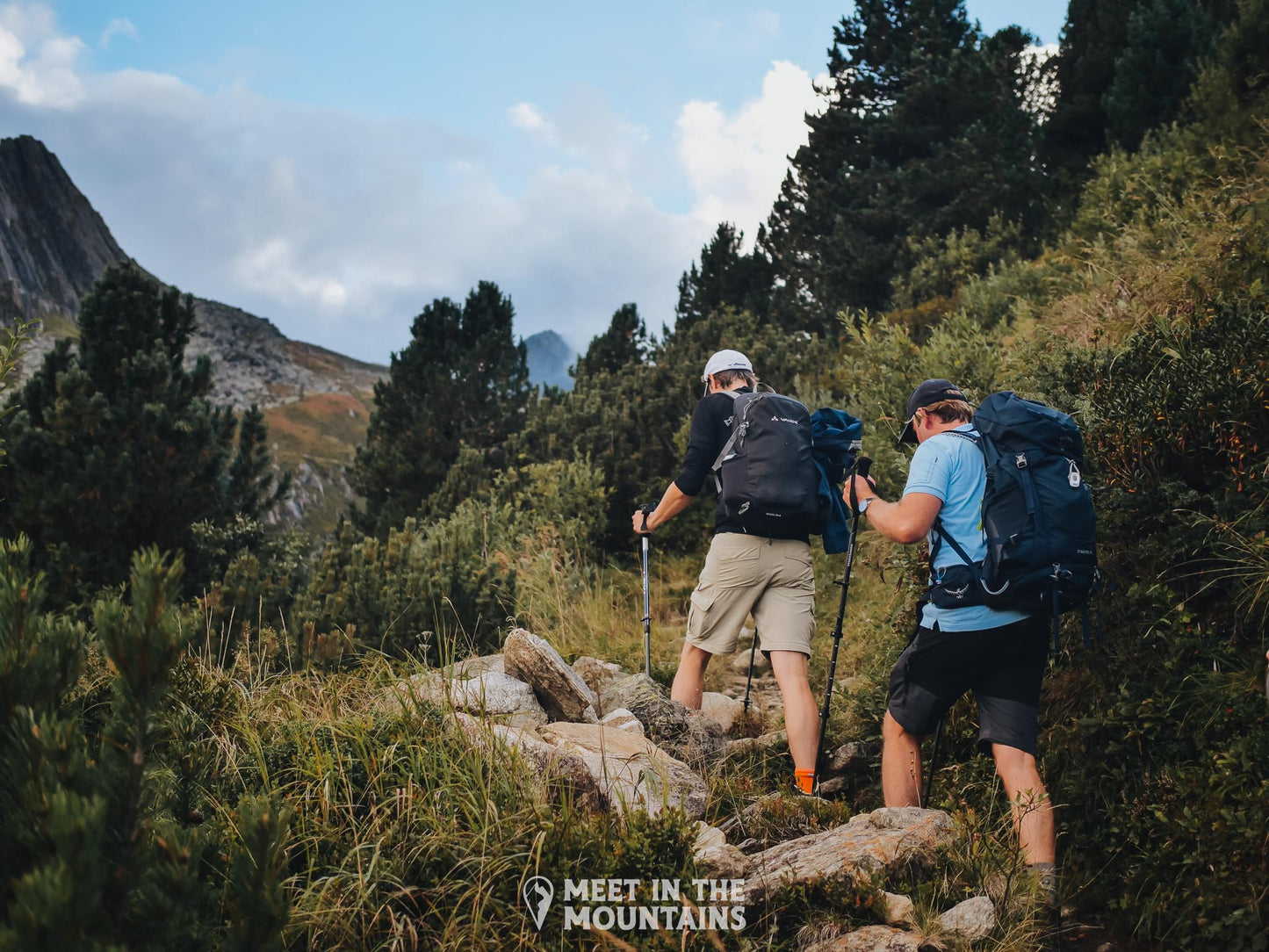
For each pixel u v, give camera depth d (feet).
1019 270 31.32
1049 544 9.14
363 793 8.76
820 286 68.95
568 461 32.24
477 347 45.96
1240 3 32.09
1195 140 30.42
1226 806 8.68
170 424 27.68
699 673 13.55
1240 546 10.33
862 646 17.07
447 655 16.62
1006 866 8.64
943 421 10.76
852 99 79.20
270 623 20.80
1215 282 16.28
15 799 5.41
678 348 40.86
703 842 8.91
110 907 5.13
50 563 24.62
